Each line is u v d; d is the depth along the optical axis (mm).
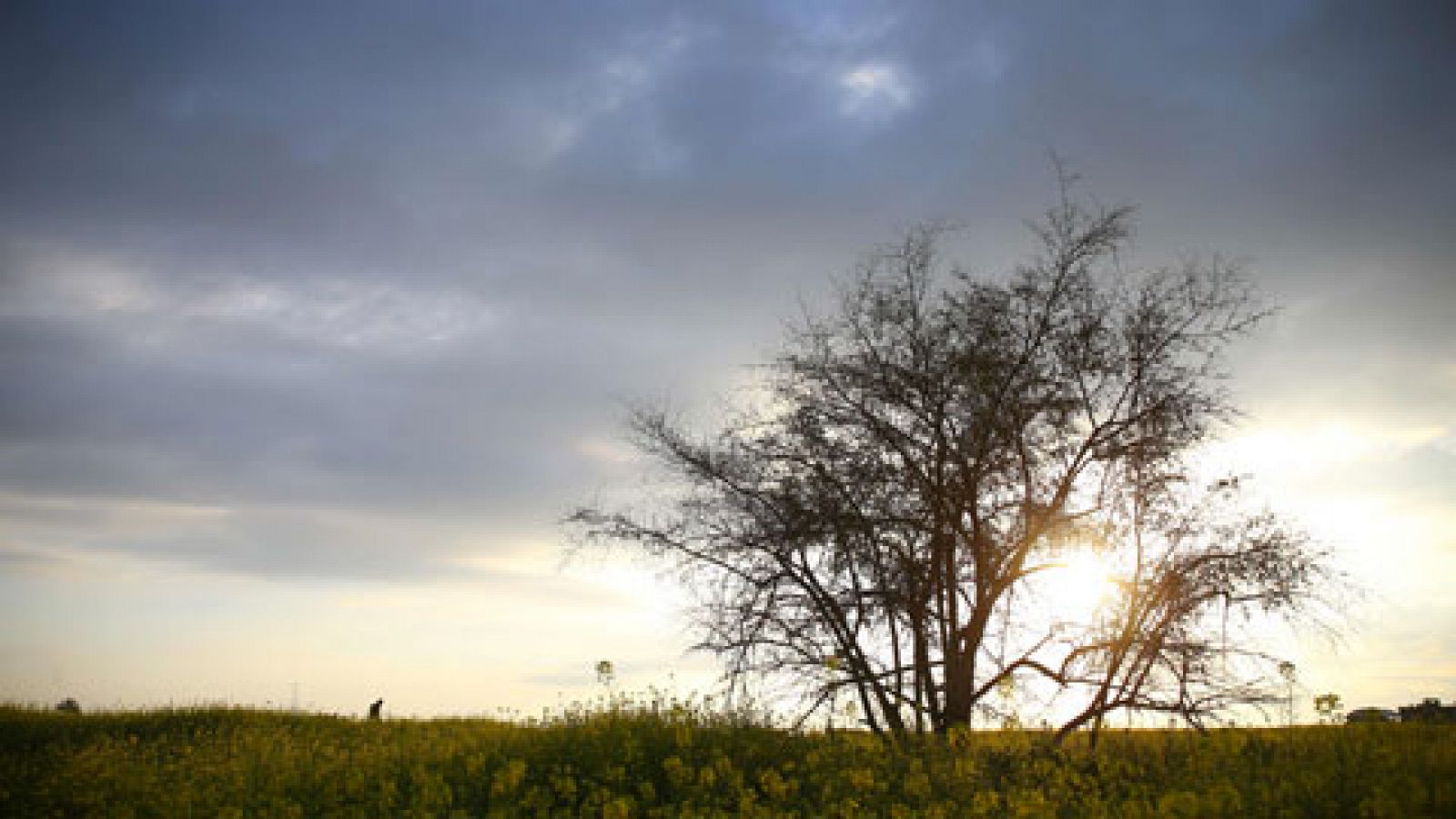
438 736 20047
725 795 14258
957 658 18719
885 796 14109
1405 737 13344
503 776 13625
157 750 21266
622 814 12953
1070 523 18969
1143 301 19031
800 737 17438
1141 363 18797
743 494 20203
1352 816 10188
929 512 19266
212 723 25312
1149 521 18453
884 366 19359
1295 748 13984
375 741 21531
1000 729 17219
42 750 21047
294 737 22797
